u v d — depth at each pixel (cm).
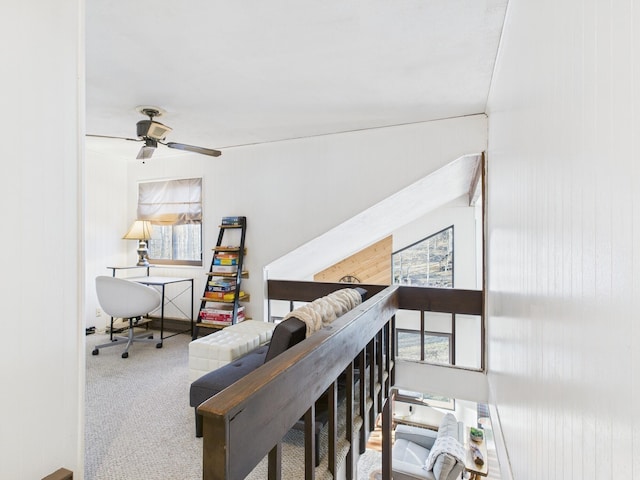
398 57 217
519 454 155
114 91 264
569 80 89
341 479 167
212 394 199
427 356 570
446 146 325
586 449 78
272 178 399
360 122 333
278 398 100
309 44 202
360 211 359
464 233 557
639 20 56
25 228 131
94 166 449
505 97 194
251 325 322
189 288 456
